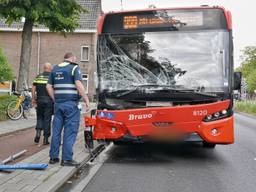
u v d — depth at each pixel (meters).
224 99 9.46
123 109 9.63
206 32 9.75
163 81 9.65
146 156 10.69
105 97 9.75
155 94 9.59
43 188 6.56
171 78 9.66
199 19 9.79
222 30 9.70
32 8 19.84
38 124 11.29
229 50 9.63
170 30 9.84
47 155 9.49
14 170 7.85
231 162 9.98
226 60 9.61
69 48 46.44
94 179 7.93
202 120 9.38
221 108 9.41
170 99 9.58
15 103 17.78
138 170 8.85
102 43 9.98
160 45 9.81
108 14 10.03
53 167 8.20
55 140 8.62
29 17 19.98
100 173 8.50
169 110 9.39
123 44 9.91
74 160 8.75
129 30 9.93
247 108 42.94
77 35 46.44
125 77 9.77
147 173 8.55
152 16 9.91
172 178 8.11
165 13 9.88
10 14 20.23
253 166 9.52
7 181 6.99
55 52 46.44
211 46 9.70
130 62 9.82
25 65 21.38
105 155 10.79
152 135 9.44
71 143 8.50
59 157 9.25
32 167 7.95
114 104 9.70
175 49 9.77
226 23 9.73
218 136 9.35
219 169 9.09
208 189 7.28
